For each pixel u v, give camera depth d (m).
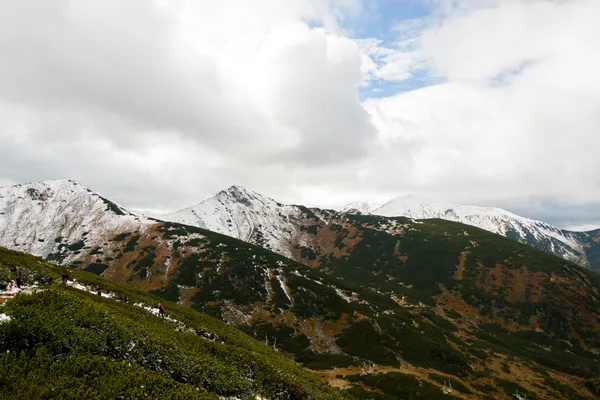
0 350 16.33
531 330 154.75
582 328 151.25
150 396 16.00
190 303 133.62
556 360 123.69
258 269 158.88
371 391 78.06
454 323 156.12
